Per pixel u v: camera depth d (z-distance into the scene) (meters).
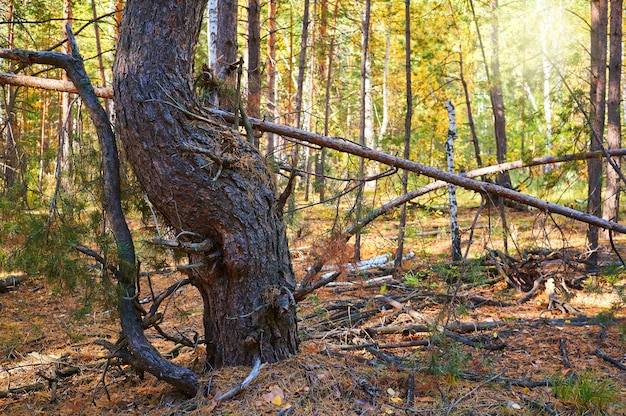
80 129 4.44
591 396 3.96
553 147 8.82
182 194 3.83
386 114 23.47
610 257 8.94
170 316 6.99
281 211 4.31
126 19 3.83
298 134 4.55
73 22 15.73
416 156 17.36
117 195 4.01
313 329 5.78
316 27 19.09
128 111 3.75
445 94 19.22
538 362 4.82
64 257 3.81
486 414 3.83
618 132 8.85
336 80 24.70
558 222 11.73
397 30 16.47
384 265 9.29
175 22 3.76
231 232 3.97
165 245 3.79
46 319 6.98
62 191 4.14
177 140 3.76
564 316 6.18
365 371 4.34
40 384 4.61
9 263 3.92
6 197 4.25
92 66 18.66
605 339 5.34
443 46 16.42
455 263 7.90
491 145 23.11
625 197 10.96
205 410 3.73
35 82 4.25
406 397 4.06
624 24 17.81
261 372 4.04
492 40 15.02
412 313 6.05
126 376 4.59
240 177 3.97
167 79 3.76
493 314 6.33
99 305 3.89
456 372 4.30
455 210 8.67
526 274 7.32
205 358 4.68
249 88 5.78
